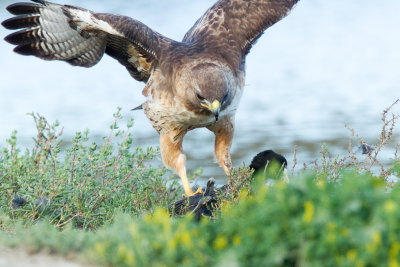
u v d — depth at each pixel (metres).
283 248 6.36
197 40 12.92
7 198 11.12
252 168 11.73
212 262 6.49
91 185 11.41
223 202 10.56
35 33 13.19
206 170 17.11
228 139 12.77
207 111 12.05
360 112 22.00
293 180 7.15
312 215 6.47
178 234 6.72
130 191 11.61
